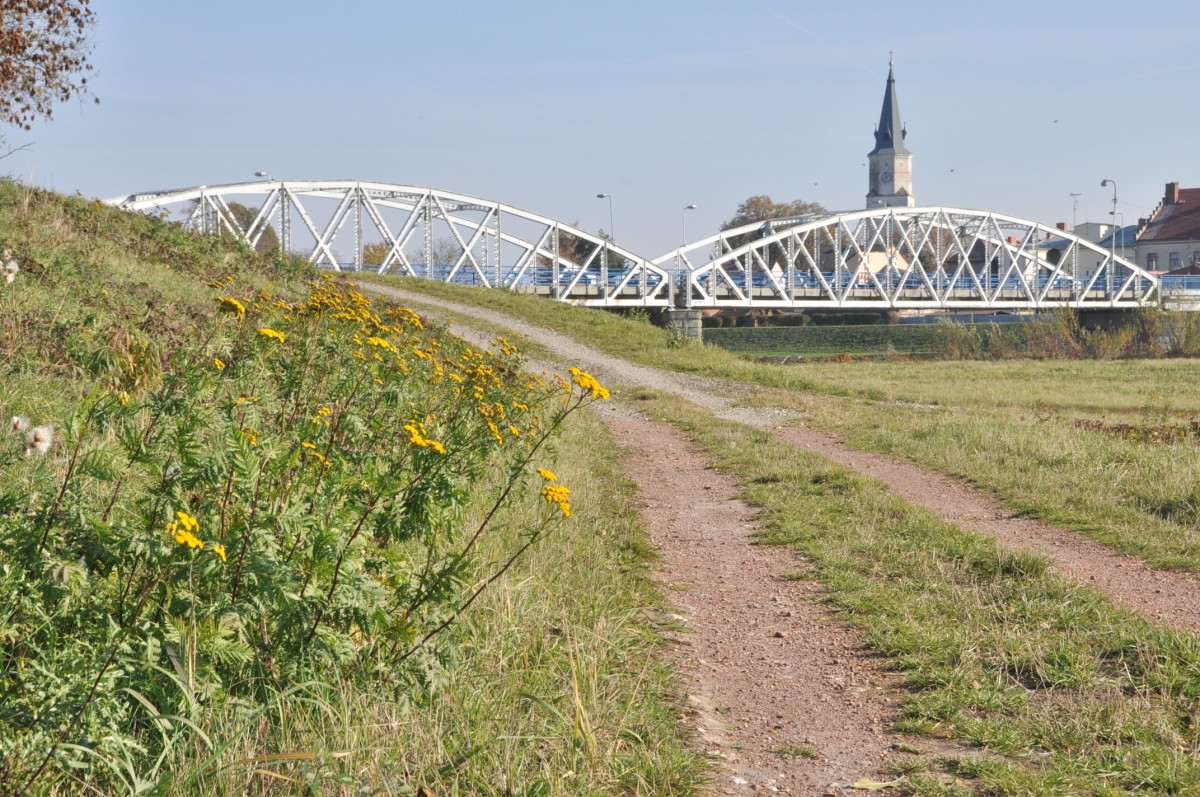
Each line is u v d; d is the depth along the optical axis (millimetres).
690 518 10398
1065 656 5484
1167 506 10094
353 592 3889
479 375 7109
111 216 21797
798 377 28016
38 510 3434
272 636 3826
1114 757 4238
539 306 40312
